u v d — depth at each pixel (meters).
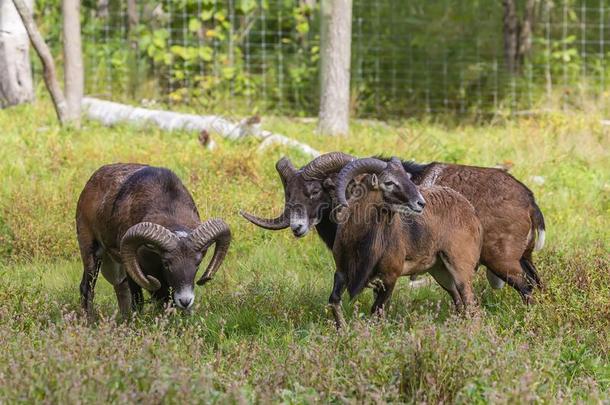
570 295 19.16
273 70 45.38
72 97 36.47
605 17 47.81
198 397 13.59
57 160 30.80
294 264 23.97
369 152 32.75
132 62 45.72
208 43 46.06
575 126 38.31
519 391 13.77
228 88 44.75
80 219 20.39
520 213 20.39
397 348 15.24
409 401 14.76
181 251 18.22
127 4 47.53
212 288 21.77
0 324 17.55
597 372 16.58
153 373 14.11
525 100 44.31
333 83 36.78
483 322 17.52
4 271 22.88
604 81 44.69
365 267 18.62
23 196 26.84
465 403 14.11
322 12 37.25
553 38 47.81
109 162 30.58
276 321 19.45
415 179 20.44
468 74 45.47
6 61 41.50
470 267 19.45
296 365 15.63
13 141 33.78
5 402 13.11
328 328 18.36
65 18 36.31
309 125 39.75
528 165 31.61
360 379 14.69
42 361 14.27
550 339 17.33
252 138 33.16
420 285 22.05
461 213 19.42
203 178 28.34
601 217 27.36
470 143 35.72
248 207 26.14
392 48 45.78
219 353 16.33
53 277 22.83
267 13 46.41
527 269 21.08
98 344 15.10
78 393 13.14
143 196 19.34
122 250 18.25
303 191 19.16
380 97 45.16
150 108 42.09
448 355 14.95
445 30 46.34
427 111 43.78
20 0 34.78
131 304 19.91
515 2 46.97
